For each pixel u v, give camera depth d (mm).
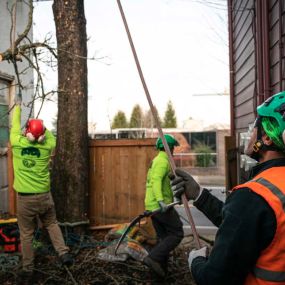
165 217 4742
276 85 5840
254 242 1341
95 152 6578
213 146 26141
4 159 7809
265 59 6266
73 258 5215
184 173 2066
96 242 5816
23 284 4703
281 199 1342
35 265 5156
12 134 5094
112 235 5762
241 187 1432
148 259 4652
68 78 5961
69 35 5910
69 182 6004
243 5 8688
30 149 4941
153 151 6527
